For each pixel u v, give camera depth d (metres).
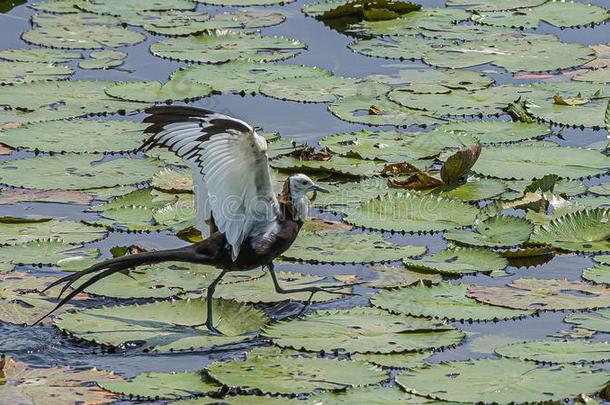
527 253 12.88
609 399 9.86
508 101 17.44
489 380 10.04
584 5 21.97
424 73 18.70
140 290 11.97
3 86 17.78
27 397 9.84
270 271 11.58
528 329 11.31
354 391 9.92
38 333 11.11
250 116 17.00
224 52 19.55
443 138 16.23
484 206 14.27
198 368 10.58
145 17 21.38
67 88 17.86
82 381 10.20
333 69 19.08
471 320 11.33
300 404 9.69
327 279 12.39
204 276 12.41
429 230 13.57
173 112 10.81
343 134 16.34
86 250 12.91
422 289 12.00
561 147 15.91
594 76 18.48
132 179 14.89
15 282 12.12
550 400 9.66
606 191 14.56
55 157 15.41
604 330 11.13
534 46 19.80
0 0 22.09
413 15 21.67
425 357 10.60
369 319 11.33
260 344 10.95
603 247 13.21
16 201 14.24
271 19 21.39
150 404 9.92
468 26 20.94
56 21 21.00
